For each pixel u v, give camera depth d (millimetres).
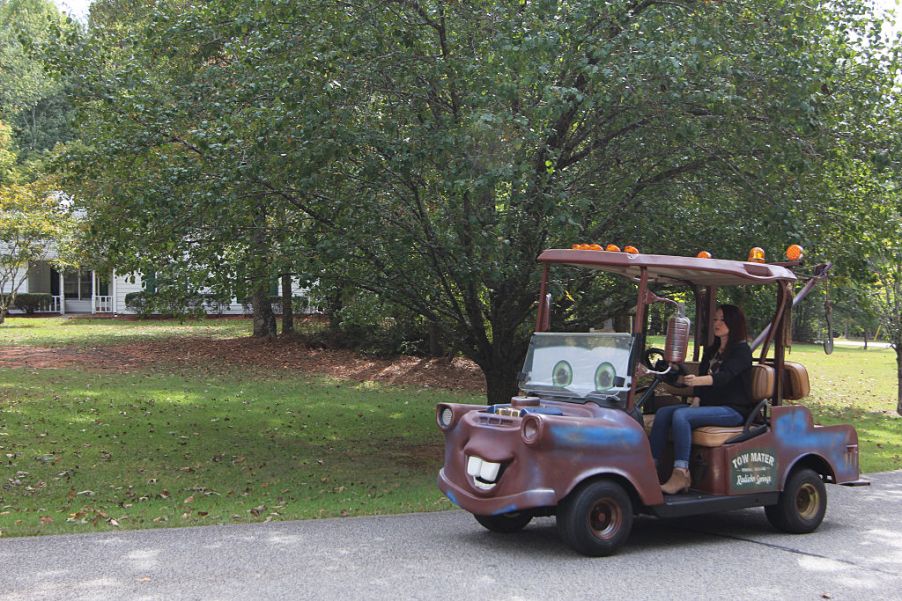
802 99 9680
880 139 10469
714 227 10742
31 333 28234
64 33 11617
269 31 10461
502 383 11812
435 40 10688
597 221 10938
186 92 11359
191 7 12102
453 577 6012
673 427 7172
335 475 10961
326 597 5512
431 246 10328
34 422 13195
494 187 9633
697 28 10039
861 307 13258
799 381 7863
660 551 6914
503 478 6484
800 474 7637
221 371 21234
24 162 45594
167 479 10227
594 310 11664
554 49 9234
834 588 5914
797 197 10734
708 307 8352
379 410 17000
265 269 11094
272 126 9742
